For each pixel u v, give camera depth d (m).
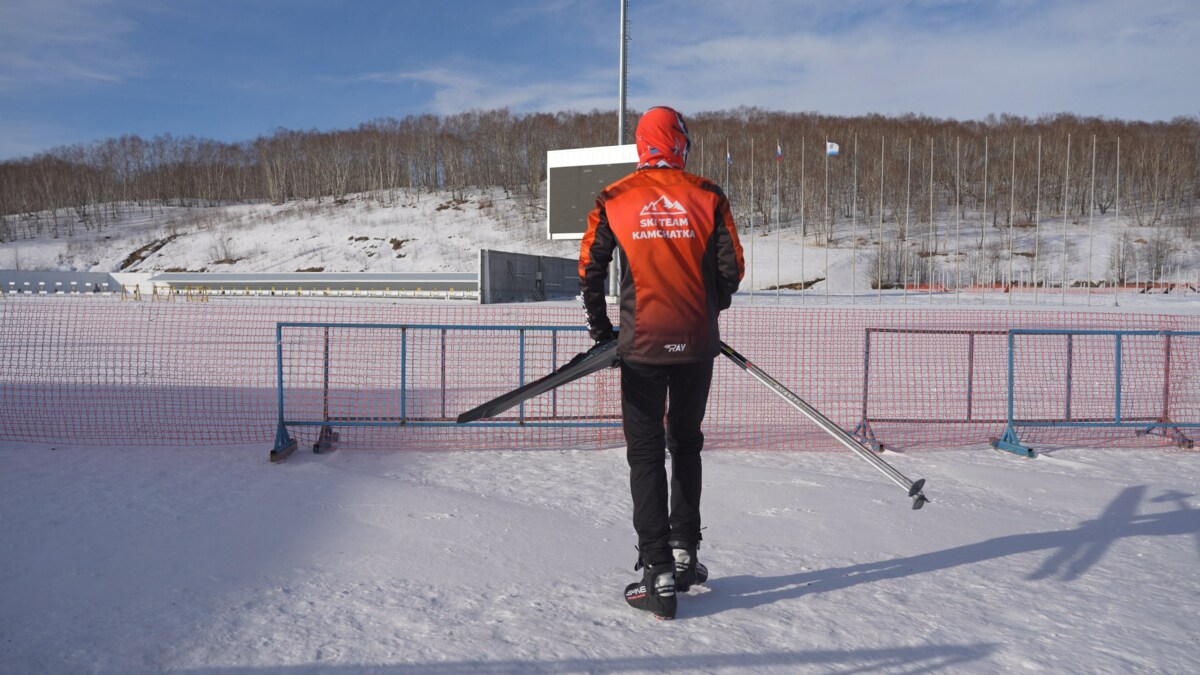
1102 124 103.94
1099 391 9.16
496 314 22.20
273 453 5.00
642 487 2.49
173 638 2.26
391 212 93.19
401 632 2.31
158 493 4.11
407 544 3.23
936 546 3.29
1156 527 3.61
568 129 105.81
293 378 10.03
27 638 2.26
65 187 110.56
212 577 2.81
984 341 14.28
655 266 2.46
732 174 84.19
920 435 6.43
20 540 3.25
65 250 88.88
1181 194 81.81
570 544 3.27
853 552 3.20
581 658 2.13
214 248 84.25
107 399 8.10
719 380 9.81
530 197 95.31
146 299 38.09
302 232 87.44
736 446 5.83
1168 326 19.50
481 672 2.04
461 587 2.72
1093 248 67.50
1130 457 5.44
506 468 4.89
